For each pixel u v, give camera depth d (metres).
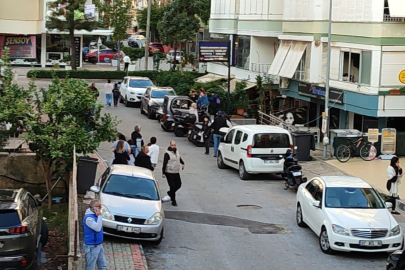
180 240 18.02
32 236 13.69
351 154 30.19
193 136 33.47
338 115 35.38
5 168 22.36
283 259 16.62
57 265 14.41
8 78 20.64
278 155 26.45
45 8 59.97
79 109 20.08
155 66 65.56
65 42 63.69
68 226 16.92
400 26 30.11
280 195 24.16
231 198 23.36
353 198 18.06
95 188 17.81
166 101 36.72
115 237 17.48
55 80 20.66
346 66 32.84
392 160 22.14
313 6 35.25
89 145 20.25
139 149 26.42
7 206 13.62
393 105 30.33
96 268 14.44
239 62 49.03
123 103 47.22
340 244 16.77
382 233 16.78
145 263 15.52
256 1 45.16
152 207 17.33
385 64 30.28
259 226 19.80
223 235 18.69
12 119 19.77
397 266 13.98
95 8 63.22
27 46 61.00
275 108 42.53
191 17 63.22
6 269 13.27
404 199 22.97
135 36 92.06
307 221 18.97
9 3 39.84
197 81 49.16
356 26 31.59
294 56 37.31
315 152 31.95
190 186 25.05
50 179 21.80
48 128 19.83
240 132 27.36
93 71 57.66
